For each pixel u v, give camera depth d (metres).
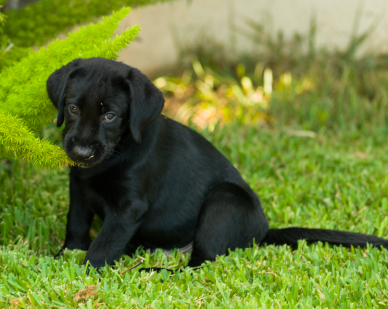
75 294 2.57
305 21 8.51
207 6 8.52
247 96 7.40
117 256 3.12
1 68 3.81
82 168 3.13
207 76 7.92
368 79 7.60
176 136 3.45
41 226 3.53
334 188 4.52
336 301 2.67
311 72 7.74
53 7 4.40
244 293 2.75
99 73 2.90
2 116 2.74
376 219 3.83
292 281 2.85
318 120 6.47
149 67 8.18
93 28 3.40
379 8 8.32
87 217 3.41
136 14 7.64
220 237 3.28
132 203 3.13
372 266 3.06
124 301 2.56
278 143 5.69
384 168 5.00
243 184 3.74
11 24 4.32
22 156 2.85
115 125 2.91
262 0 8.52
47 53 3.30
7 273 2.79
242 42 8.61
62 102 2.94
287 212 3.98
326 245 3.38
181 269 3.15
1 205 3.80
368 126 6.39
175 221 3.41
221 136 5.73
